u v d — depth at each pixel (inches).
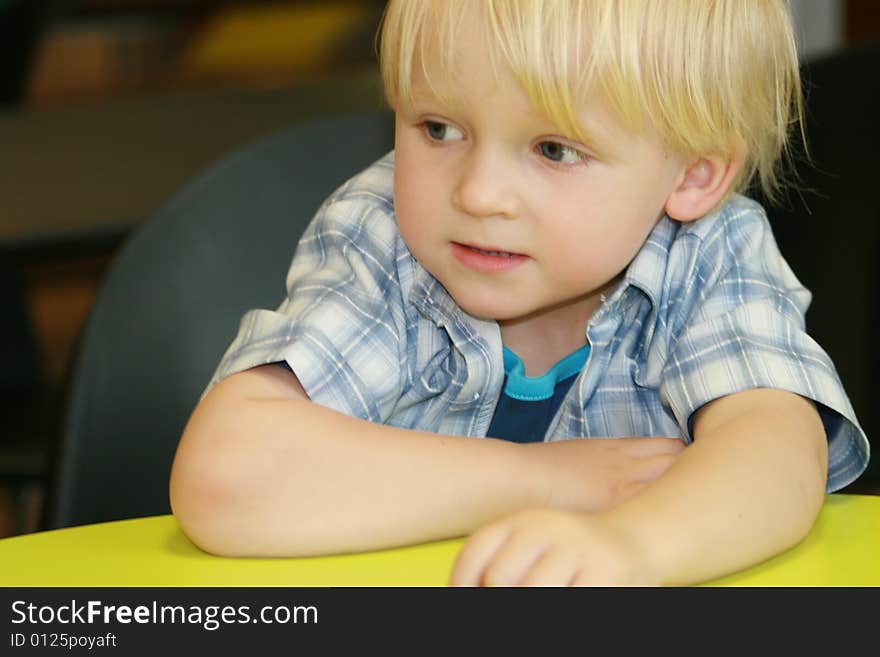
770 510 44.0
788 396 51.5
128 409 66.4
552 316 60.9
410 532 46.9
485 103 49.9
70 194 97.5
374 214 60.1
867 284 79.6
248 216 70.6
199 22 255.4
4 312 110.5
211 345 68.6
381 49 55.5
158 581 42.1
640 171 53.1
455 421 61.7
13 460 93.7
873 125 78.6
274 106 121.7
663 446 53.1
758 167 63.5
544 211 51.5
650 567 40.4
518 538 39.2
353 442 48.4
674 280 58.2
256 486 46.9
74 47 250.5
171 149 109.2
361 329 56.3
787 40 58.5
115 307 67.0
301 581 42.5
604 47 49.9
